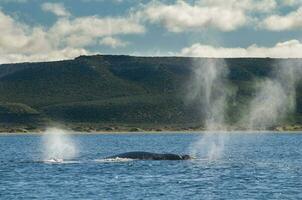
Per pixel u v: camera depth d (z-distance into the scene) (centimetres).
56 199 17388
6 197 17725
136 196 17900
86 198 17562
